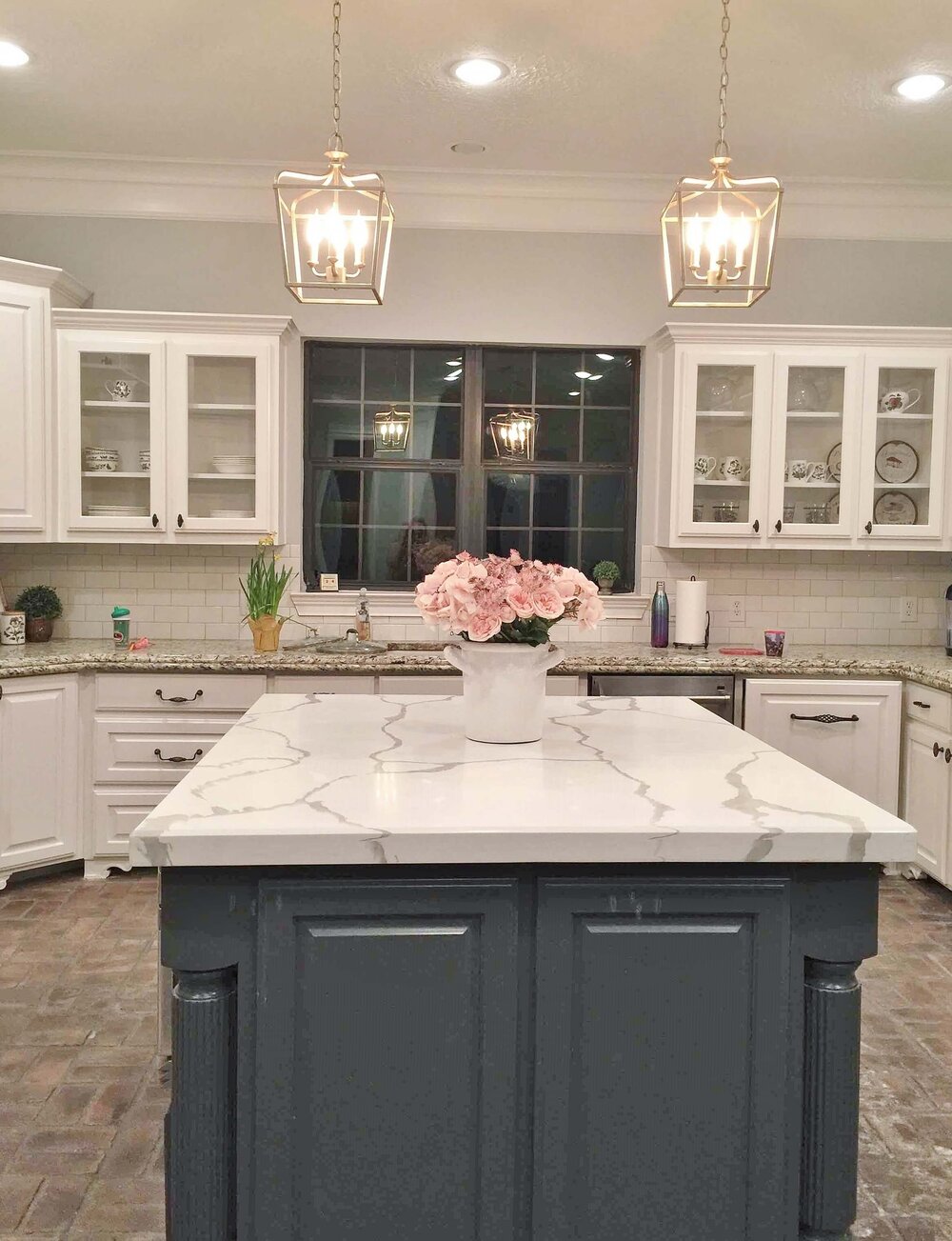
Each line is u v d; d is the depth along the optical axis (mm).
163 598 4867
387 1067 1714
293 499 4883
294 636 4891
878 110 3971
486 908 1710
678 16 3264
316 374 4953
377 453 4980
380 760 2174
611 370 5039
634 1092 1742
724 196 2201
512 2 3193
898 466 4676
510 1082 1728
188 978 1725
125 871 4293
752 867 1738
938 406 4598
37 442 4324
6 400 4234
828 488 4664
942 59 3533
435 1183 1729
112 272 4781
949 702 3889
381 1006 1709
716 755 2258
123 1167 2246
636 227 4914
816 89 3781
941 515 4629
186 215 4781
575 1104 1744
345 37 3436
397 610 4906
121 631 4375
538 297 4922
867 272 4965
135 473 4480
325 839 1642
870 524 4602
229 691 4207
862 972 3309
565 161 4574
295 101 3967
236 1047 1754
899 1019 2980
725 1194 1758
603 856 1671
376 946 1703
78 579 4840
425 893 1701
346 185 2166
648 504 4977
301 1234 1719
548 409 5027
